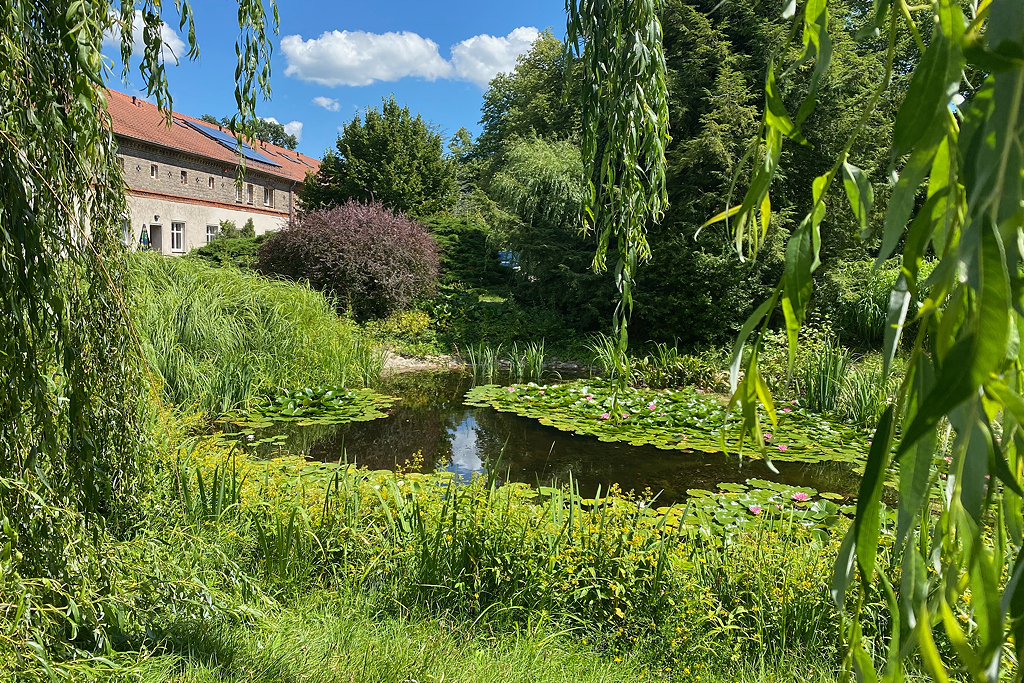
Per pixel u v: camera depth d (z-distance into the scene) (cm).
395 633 240
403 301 1248
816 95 56
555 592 263
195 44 199
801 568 270
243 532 304
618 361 283
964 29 48
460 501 314
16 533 148
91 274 182
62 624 171
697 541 312
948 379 43
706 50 1017
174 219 2353
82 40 160
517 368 1025
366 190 2336
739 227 63
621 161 265
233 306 817
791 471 527
